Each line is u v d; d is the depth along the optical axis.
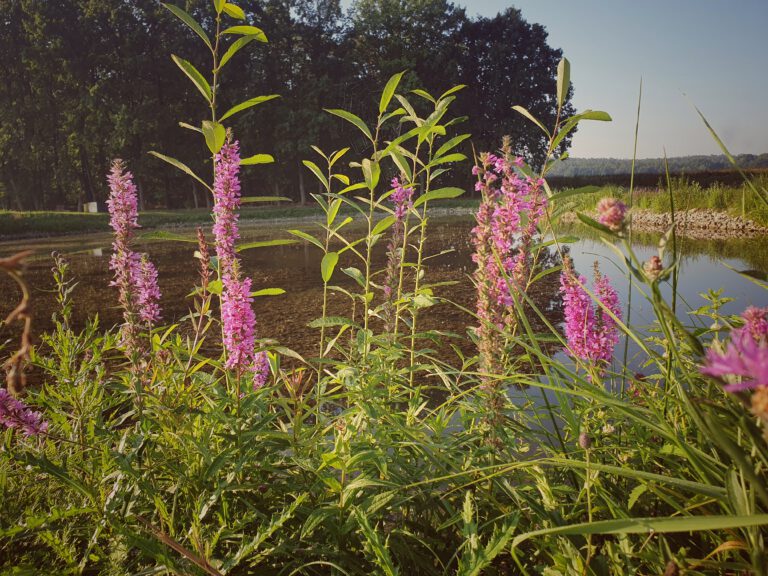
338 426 1.78
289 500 1.68
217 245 2.18
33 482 1.69
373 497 1.47
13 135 41.31
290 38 45.75
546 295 7.50
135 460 1.61
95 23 40.19
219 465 1.51
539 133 48.09
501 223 1.97
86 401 1.92
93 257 16.09
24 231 27.28
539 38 51.75
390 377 2.16
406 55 47.00
